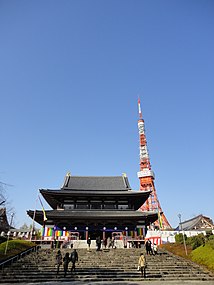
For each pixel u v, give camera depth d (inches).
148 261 1200.8
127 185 2586.1
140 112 5378.9
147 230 2154.3
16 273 986.1
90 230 2034.9
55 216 1957.4
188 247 1526.8
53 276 962.1
